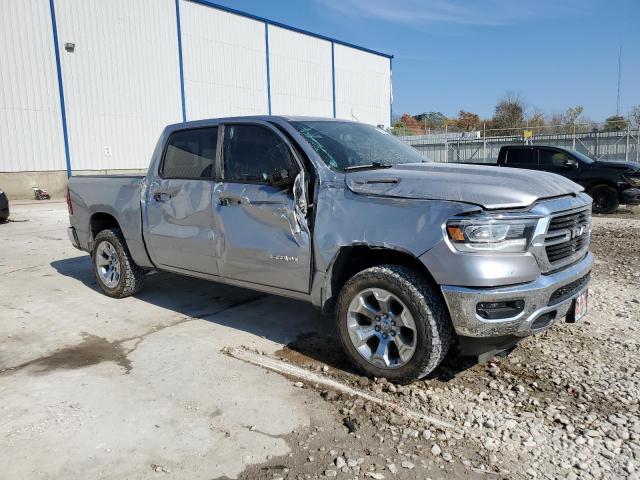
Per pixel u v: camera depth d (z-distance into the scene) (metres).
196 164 4.84
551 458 2.86
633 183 12.77
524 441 3.02
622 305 5.43
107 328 4.97
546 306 3.36
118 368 4.05
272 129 4.28
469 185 3.37
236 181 4.44
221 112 26.42
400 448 2.95
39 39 19.61
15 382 3.83
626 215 13.02
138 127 22.92
